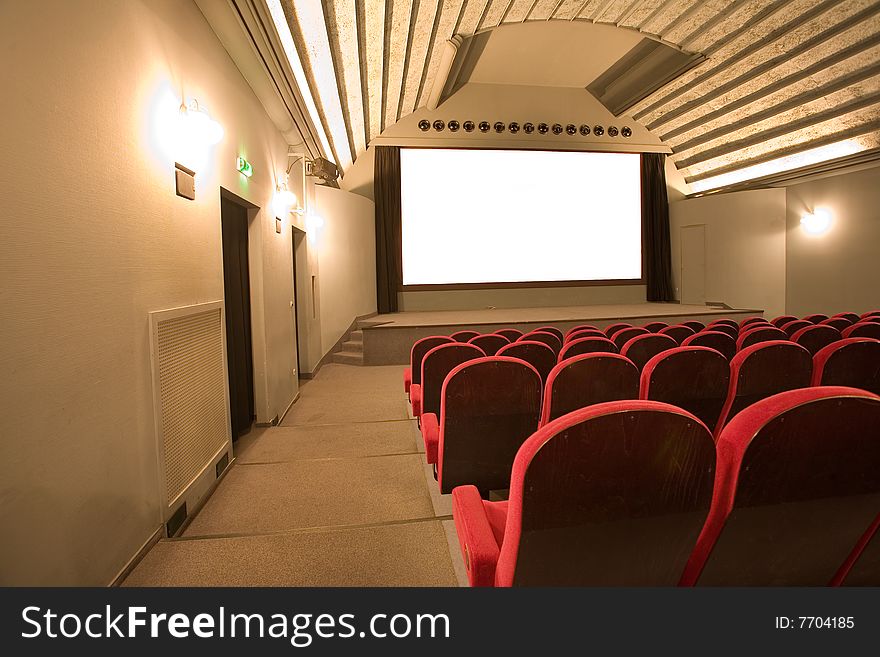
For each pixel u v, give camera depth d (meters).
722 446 1.01
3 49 1.41
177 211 2.60
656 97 9.46
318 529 2.26
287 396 4.94
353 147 8.90
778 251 9.20
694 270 10.42
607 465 0.91
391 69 6.72
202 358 2.81
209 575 1.93
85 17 1.83
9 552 1.40
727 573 1.09
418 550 2.07
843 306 8.13
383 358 7.38
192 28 2.89
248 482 2.91
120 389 2.00
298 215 5.89
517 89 9.93
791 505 1.00
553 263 10.29
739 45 7.45
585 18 7.36
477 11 6.30
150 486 2.20
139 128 2.22
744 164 9.53
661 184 10.58
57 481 1.60
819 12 6.41
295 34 4.45
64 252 1.67
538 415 1.97
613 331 4.57
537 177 10.13
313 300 6.80
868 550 1.12
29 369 1.49
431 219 9.86
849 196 7.98
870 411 0.95
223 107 3.40
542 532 0.94
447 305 10.02
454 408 1.88
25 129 1.49
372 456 3.28
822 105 7.67
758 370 2.16
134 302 2.13
